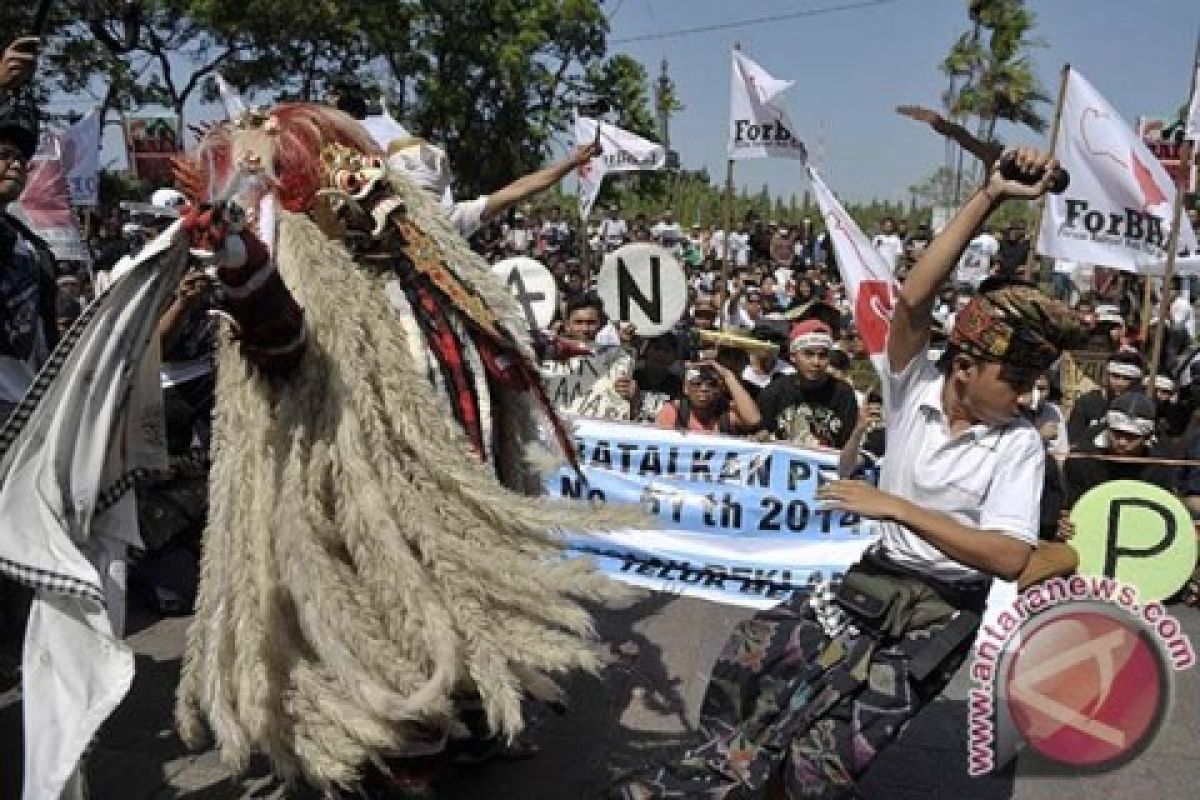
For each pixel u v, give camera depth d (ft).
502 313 11.34
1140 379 25.86
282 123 10.32
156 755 12.16
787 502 17.44
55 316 13.44
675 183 131.54
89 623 9.46
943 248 9.05
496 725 9.27
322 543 9.32
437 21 88.12
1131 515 17.26
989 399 9.03
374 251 10.49
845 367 24.47
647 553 17.62
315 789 11.24
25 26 67.26
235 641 9.23
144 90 77.25
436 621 9.09
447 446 9.77
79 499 9.63
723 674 10.02
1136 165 24.93
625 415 21.68
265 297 8.60
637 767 10.81
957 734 13.29
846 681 9.43
